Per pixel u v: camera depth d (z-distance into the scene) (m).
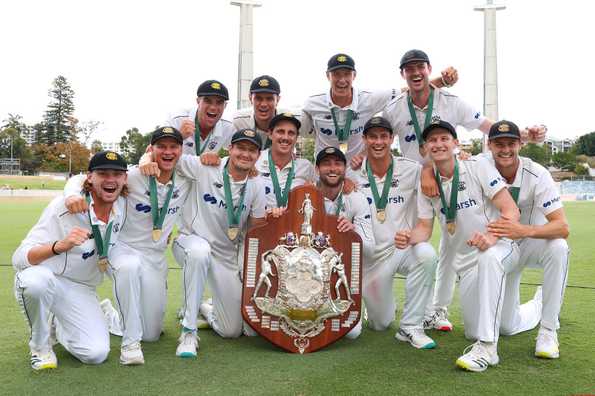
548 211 4.12
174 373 3.57
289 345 4.09
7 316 4.99
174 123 5.51
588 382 3.36
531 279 7.02
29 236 3.88
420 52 5.07
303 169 5.15
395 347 4.22
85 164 75.12
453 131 4.23
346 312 4.19
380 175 4.81
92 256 3.95
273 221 4.23
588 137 79.56
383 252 4.72
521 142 4.67
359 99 5.63
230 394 3.16
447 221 4.32
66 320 3.85
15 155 76.12
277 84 5.41
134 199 4.33
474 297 4.29
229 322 4.50
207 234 4.60
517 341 4.38
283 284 4.11
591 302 5.63
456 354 4.02
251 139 4.39
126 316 3.80
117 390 3.25
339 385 3.31
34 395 3.18
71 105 80.69
